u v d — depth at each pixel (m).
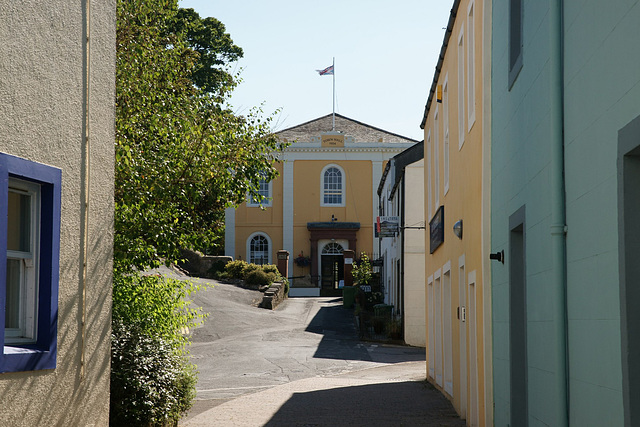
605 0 4.76
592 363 5.07
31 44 5.84
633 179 4.38
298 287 51.78
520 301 8.07
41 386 5.92
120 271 10.02
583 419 5.29
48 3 6.11
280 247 54.03
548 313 6.29
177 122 10.38
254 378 18.03
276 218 54.28
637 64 4.16
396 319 28.58
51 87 6.14
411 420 11.52
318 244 53.91
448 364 14.59
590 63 5.12
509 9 8.26
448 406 13.17
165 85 11.16
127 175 9.16
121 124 9.86
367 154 54.56
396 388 15.92
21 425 5.61
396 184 29.92
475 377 10.56
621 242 4.40
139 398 8.50
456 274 12.63
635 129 4.16
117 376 8.42
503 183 8.69
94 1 6.95
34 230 6.03
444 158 14.63
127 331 9.04
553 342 6.02
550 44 5.99
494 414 9.21
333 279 53.69
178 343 10.16
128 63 10.44
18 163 5.59
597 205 4.95
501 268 8.75
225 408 12.80
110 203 7.22
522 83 7.54
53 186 6.12
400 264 28.86
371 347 25.84
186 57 12.10
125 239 9.41
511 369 8.02
